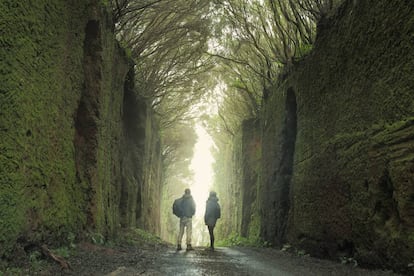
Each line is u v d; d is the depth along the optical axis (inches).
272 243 819.4
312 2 666.8
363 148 409.1
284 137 769.6
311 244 559.5
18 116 293.6
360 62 435.8
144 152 961.5
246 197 1253.1
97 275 283.1
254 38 876.6
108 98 572.1
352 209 429.1
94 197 497.0
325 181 513.3
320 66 564.1
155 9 780.6
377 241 373.7
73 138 441.7
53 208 376.8
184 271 340.8
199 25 869.8
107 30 564.7
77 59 447.8
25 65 307.1
